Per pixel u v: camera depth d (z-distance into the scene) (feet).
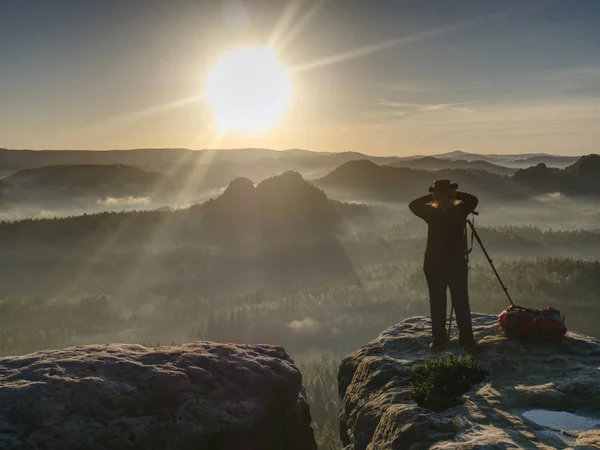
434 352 18.31
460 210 18.45
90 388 13.60
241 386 16.11
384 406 15.40
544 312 18.06
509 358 16.61
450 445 11.59
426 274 18.83
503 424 12.60
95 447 12.78
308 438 18.10
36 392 13.12
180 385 14.89
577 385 14.14
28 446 12.09
